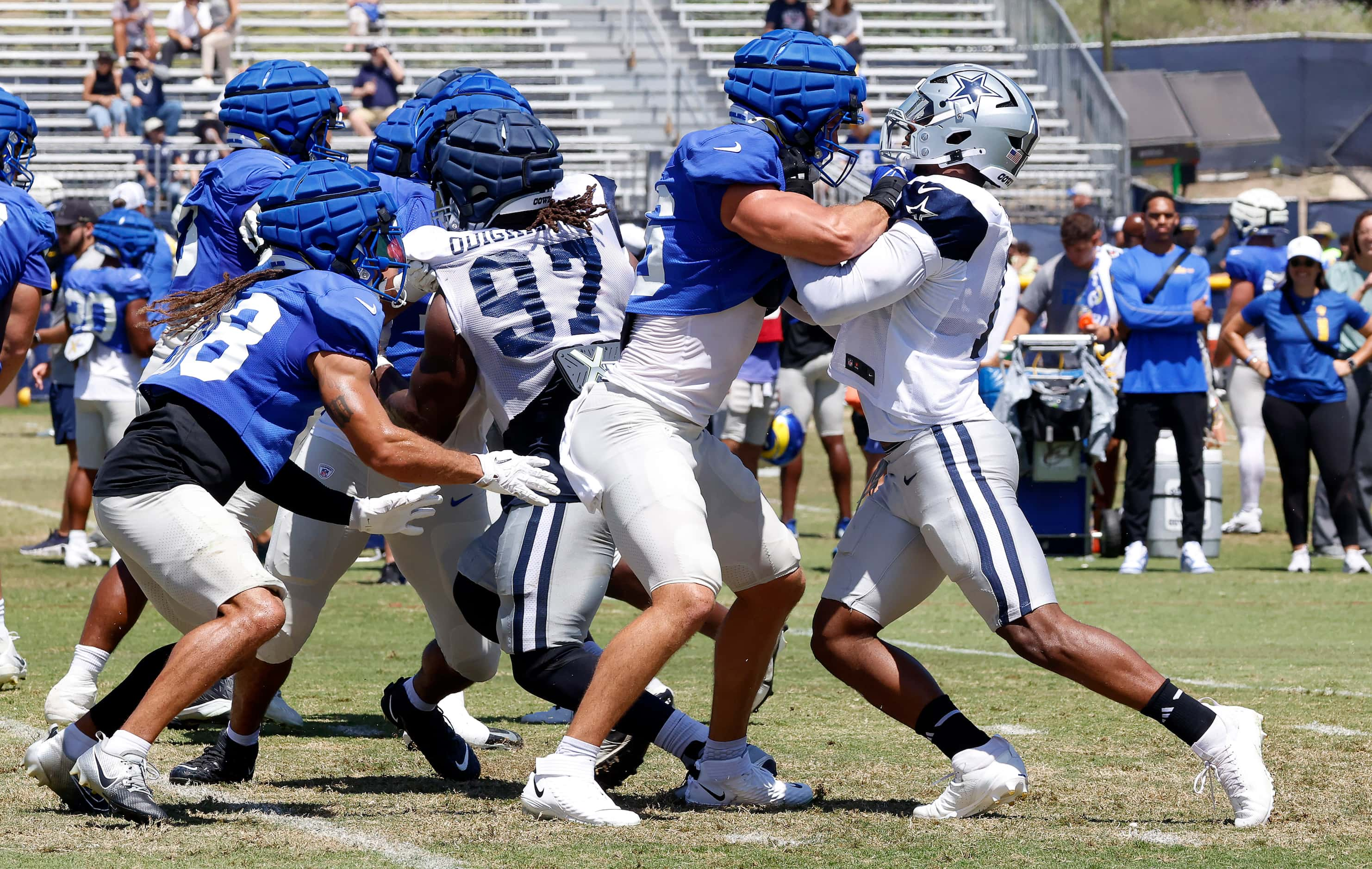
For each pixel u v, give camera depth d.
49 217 23.09
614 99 96.00
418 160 20.59
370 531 16.08
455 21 100.75
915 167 16.30
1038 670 26.34
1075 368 41.91
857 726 21.44
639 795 17.31
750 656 16.55
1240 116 113.88
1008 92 16.05
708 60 99.06
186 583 15.07
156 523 14.99
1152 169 112.12
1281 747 19.45
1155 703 15.36
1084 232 41.16
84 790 15.62
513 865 13.74
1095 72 88.50
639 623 15.35
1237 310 42.41
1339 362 39.84
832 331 16.55
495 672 18.25
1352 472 40.44
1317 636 30.06
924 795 17.20
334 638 29.86
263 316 15.45
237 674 17.52
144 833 14.87
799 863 13.88
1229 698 23.20
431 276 17.86
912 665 16.22
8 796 16.50
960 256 15.53
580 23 100.62
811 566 40.66
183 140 85.06
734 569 16.38
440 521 17.95
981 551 15.59
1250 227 42.62
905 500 16.08
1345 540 40.62
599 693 15.41
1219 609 33.75
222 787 17.41
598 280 17.00
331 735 20.88
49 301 78.31
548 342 16.56
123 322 37.59
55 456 68.31
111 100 87.25
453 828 15.24
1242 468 49.75
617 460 15.53
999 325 40.00
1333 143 120.69
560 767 15.53
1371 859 14.03
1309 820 15.62
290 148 21.25
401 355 19.86
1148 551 44.31
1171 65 124.12
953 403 15.91
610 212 17.64
